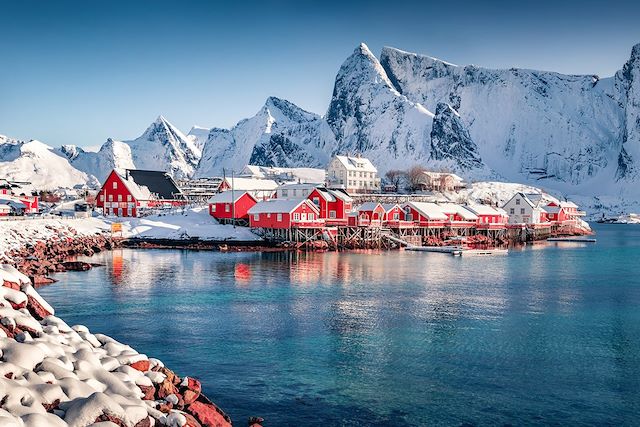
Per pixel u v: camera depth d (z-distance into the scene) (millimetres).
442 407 25516
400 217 121750
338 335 36812
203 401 20828
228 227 106500
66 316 41562
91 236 92375
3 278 21984
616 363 31688
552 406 25828
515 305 47781
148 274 63281
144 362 20938
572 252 108812
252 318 41375
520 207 158000
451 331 38219
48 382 16688
